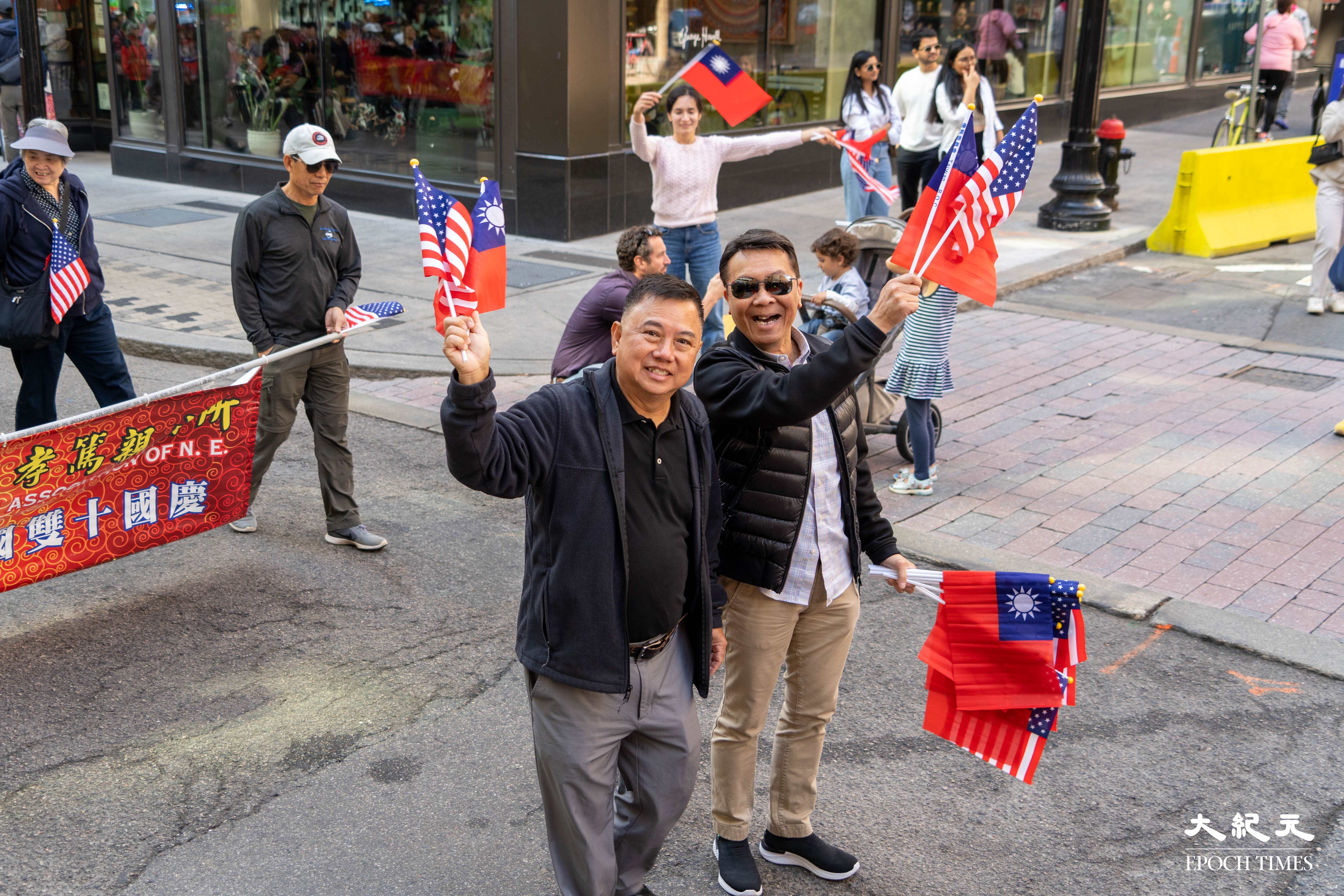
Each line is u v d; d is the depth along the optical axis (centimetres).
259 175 1552
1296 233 1361
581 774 291
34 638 491
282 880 350
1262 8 1680
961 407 814
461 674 471
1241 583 549
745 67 1471
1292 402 821
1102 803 396
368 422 783
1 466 462
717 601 310
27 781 393
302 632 503
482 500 661
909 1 1703
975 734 341
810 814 372
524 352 916
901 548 586
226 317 975
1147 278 1197
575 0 1221
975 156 329
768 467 318
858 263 754
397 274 1127
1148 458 714
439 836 373
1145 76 2305
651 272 570
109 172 1742
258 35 1503
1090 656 489
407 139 1400
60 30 1847
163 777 398
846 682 472
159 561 569
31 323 596
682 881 359
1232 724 442
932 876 361
